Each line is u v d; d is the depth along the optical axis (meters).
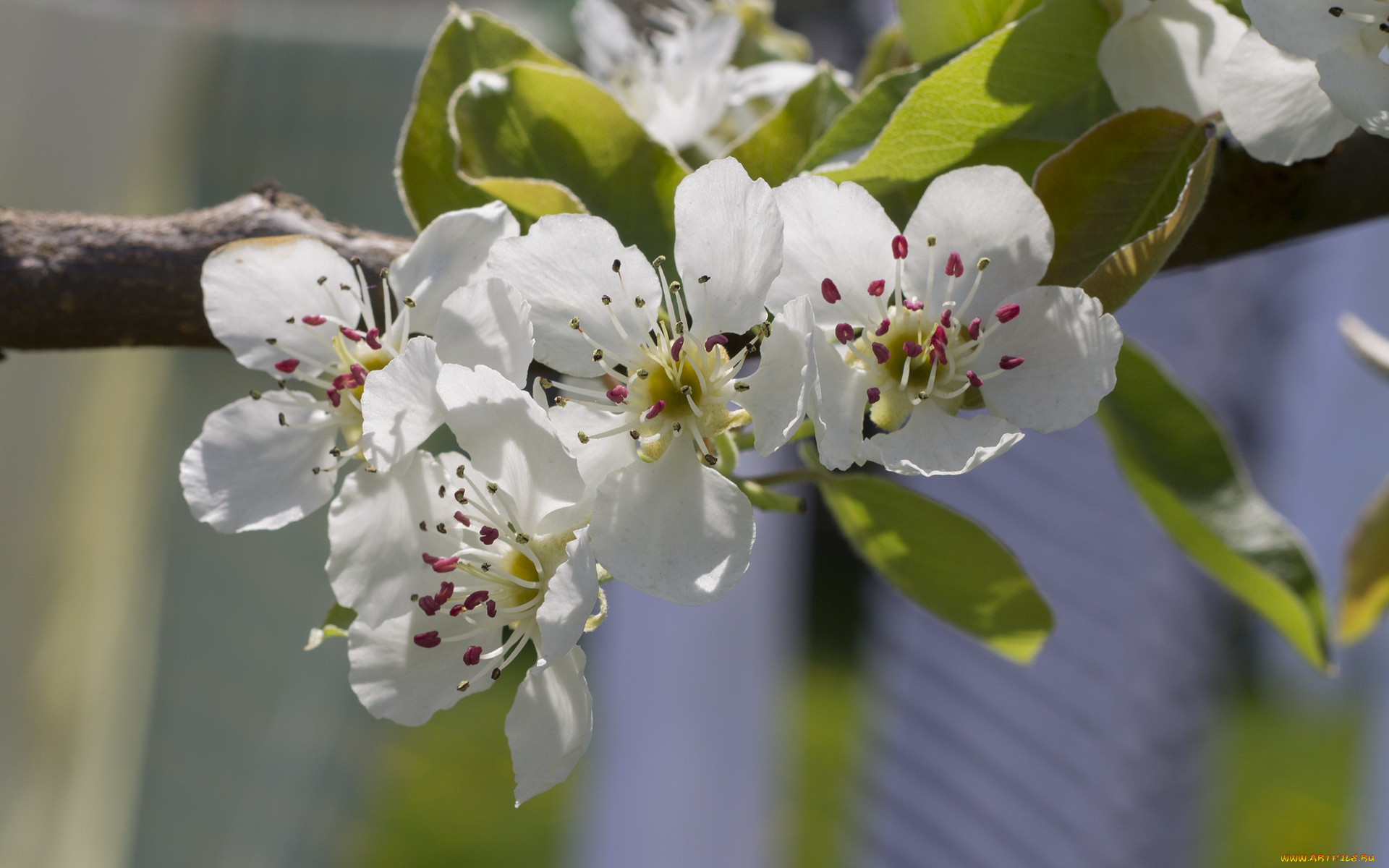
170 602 1.25
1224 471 0.38
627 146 0.35
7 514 1.18
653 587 0.32
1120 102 0.35
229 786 1.26
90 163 1.20
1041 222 0.33
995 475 1.09
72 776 1.22
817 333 0.33
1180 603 1.02
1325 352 1.04
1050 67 0.34
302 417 0.34
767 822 1.10
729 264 0.33
